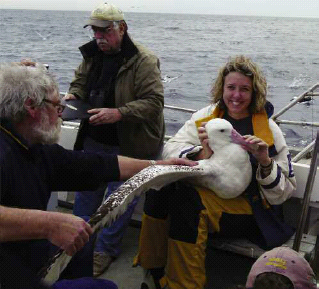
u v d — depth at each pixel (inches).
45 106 100.0
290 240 133.2
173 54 1268.5
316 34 2962.6
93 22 146.4
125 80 151.6
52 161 112.1
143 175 107.3
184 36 2193.7
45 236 89.2
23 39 1662.2
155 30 2763.3
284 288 83.8
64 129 181.6
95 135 159.5
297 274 85.4
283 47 1702.8
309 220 149.1
